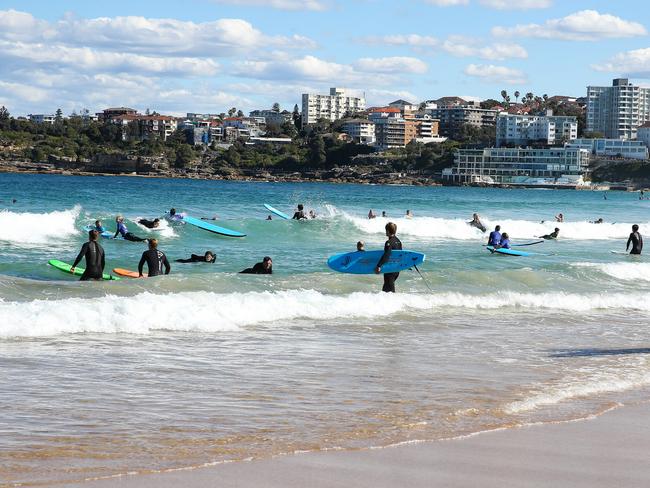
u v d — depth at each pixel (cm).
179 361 1191
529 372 1173
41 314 1423
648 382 1115
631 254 3475
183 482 657
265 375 1114
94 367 1127
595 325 1716
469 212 7550
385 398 989
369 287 2052
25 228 3512
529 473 696
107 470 687
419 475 686
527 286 2225
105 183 15038
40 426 832
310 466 706
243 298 1717
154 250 2083
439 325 1634
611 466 720
